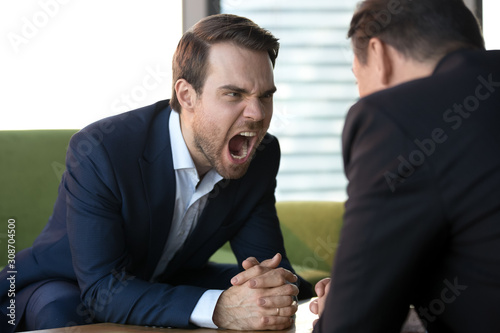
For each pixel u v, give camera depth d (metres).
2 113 3.37
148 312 1.55
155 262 1.97
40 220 2.98
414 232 0.99
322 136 4.03
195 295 1.55
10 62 3.38
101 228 1.72
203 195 1.96
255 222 2.08
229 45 1.72
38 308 1.90
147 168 1.83
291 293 1.54
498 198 0.96
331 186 4.05
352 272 1.02
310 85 4.01
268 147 2.09
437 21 1.11
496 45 3.88
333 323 1.05
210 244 2.06
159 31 3.53
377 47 1.14
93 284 1.67
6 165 2.98
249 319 1.50
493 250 0.97
